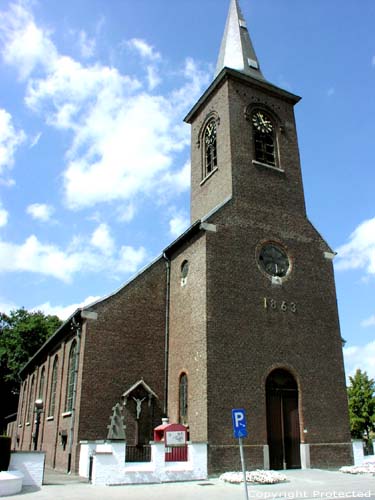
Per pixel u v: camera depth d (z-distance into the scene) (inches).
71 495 567.5
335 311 977.5
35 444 1175.6
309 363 900.6
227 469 751.1
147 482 681.0
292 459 825.5
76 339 951.0
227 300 862.5
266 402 834.2
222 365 812.0
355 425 1632.6
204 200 1092.5
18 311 2217.0
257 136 1085.1
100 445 709.3
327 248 1033.5
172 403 897.5
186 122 1264.8
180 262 975.0
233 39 1267.2
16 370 1987.0
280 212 1011.3
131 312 954.7
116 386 894.4
